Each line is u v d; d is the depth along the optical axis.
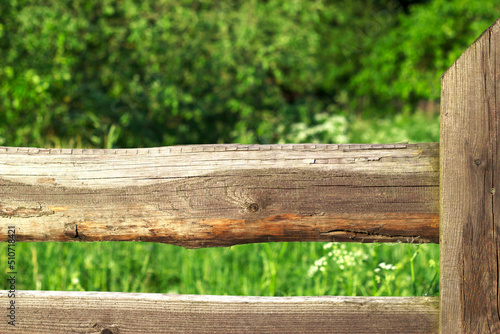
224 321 1.13
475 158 1.03
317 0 6.87
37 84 4.15
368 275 2.28
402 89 9.00
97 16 5.43
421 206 1.09
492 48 1.00
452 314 1.07
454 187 1.05
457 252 1.06
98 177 1.14
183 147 1.14
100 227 1.15
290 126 5.80
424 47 8.79
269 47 5.71
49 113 4.66
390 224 1.10
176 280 2.70
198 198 1.12
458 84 1.03
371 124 8.29
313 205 1.10
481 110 1.02
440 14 8.40
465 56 1.02
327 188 1.10
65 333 1.15
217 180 1.12
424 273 2.27
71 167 1.15
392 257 2.39
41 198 1.14
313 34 6.42
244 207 1.11
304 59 6.50
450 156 1.05
